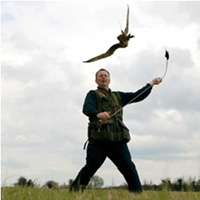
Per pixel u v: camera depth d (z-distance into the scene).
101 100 5.54
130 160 5.44
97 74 5.75
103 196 4.03
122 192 4.75
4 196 3.77
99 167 5.45
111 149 5.47
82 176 5.35
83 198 3.87
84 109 5.41
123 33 3.59
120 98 5.76
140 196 4.34
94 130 5.35
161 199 3.49
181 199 3.57
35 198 3.85
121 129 5.46
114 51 3.62
